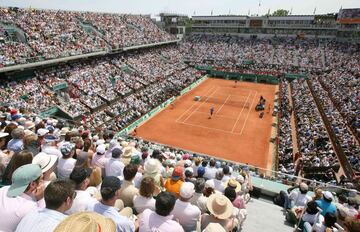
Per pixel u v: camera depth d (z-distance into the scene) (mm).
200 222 6891
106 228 2766
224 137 40750
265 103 56719
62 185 3928
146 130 42125
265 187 13227
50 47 45562
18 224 3809
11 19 45062
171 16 103375
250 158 34875
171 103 55125
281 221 10367
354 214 8203
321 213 8781
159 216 5289
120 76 55469
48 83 42156
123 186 7223
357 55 70375
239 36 97125
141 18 87562
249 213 10852
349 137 31016
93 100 43438
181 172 8156
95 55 54938
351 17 78062
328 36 84125
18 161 5617
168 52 85750
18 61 38250
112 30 67250
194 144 38312
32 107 35250
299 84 62844
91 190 6785
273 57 81562
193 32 104938
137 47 68938
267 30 92500
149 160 8961
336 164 25984
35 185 4547
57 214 3801
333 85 53031
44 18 51844
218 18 98438
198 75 75875
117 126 39594
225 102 57406
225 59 84500
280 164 30344
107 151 11453
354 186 18781
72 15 60219
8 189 4469
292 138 37531
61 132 13219
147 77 61125
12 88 37594
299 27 87375
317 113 40625
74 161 7824
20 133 8758
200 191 8141
